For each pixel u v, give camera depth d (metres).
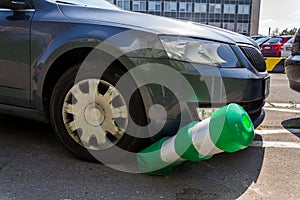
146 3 38.09
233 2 39.34
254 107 2.32
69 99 2.14
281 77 8.38
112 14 2.19
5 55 2.27
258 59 2.44
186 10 38.88
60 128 2.19
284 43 12.16
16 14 2.26
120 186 1.85
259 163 2.22
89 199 1.71
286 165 2.20
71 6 2.29
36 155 2.27
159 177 1.96
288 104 4.52
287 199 1.75
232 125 1.61
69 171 2.02
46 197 1.71
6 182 1.86
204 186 1.87
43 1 2.29
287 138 2.80
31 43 2.17
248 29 40.19
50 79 2.19
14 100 2.32
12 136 2.66
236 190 1.83
